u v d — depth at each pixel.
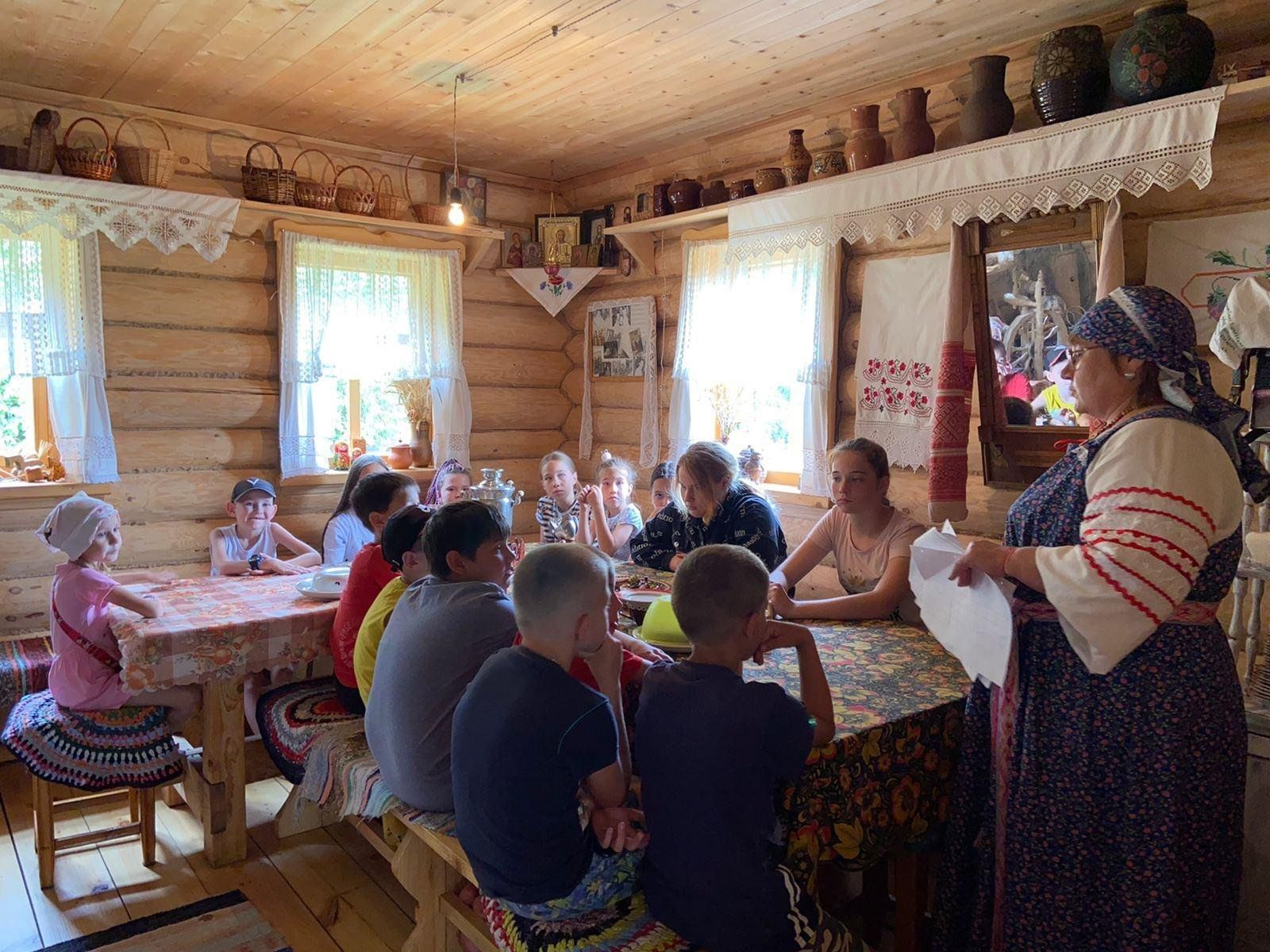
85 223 3.61
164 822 3.06
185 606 2.73
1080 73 2.71
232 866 2.76
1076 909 1.67
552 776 1.56
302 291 4.23
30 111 3.66
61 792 3.30
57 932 2.40
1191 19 2.51
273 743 2.61
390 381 4.73
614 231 4.53
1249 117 2.57
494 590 2.00
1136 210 2.82
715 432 4.34
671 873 1.57
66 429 3.70
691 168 4.46
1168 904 1.59
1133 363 1.63
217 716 2.70
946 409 3.12
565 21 2.97
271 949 2.34
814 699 1.71
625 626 2.44
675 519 3.12
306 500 4.36
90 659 2.59
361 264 4.41
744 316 4.07
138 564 3.96
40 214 3.49
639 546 3.17
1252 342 2.12
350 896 2.60
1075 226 2.83
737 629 1.58
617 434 4.98
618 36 3.11
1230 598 2.61
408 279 4.57
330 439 4.48
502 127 4.19
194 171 4.05
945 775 1.93
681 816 1.54
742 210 3.78
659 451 4.71
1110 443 1.62
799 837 1.67
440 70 3.43
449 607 1.95
